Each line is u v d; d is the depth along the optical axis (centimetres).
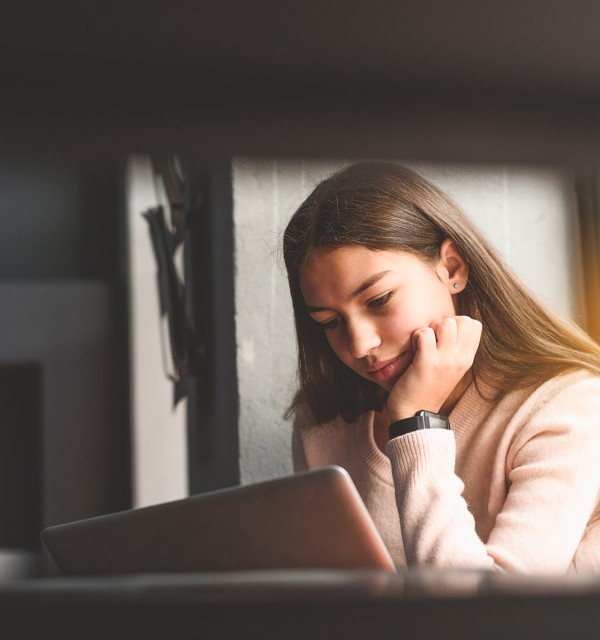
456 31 42
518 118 44
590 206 193
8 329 415
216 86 42
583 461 131
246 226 192
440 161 44
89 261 430
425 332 138
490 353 144
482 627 53
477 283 145
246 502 90
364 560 88
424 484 128
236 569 91
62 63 40
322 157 43
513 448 138
